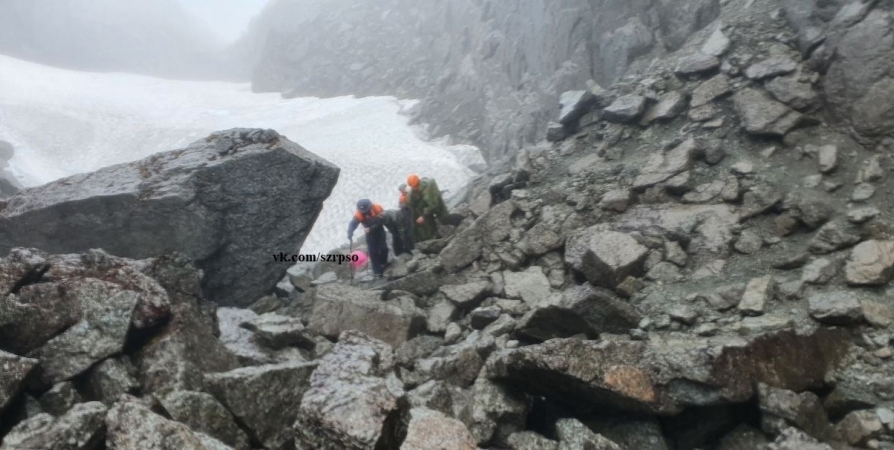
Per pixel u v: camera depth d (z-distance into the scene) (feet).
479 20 153.69
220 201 38.91
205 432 19.86
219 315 31.65
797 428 20.70
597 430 23.45
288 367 22.11
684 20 66.64
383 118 161.07
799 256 30.89
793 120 39.55
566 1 90.94
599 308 29.09
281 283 46.03
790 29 46.29
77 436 17.35
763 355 22.63
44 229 37.83
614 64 75.20
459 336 33.76
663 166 41.01
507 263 39.96
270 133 41.60
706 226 35.40
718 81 45.55
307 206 41.45
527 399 25.64
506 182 50.08
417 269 42.98
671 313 29.66
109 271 26.00
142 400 20.74
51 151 167.12
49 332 23.06
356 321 33.40
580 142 51.21
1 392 19.02
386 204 103.45
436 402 23.48
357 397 19.16
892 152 35.40
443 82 157.17
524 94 110.11
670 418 23.11
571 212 41.68
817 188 35.19
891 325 25.55
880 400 22.58
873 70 37.14
